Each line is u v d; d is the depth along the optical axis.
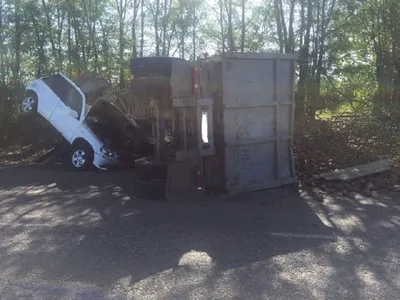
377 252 5.26
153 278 4.56
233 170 8.21
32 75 16.84
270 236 5.89
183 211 7.16
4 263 5.00
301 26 14.56
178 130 8.91
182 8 17.17
